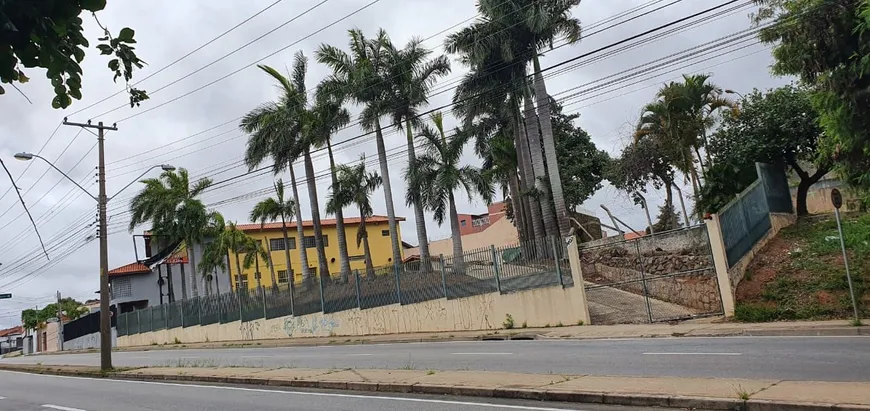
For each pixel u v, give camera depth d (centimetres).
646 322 2044
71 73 317
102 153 2308
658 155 3403
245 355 2419
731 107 2988
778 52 1609
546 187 3247
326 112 3531
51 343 6481
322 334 3081
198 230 4656
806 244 2225
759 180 2484
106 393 1503
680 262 2384
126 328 4794
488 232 5825
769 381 912
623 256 2681
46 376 2277
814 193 3098
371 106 3300
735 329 1670
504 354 1579
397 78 3272
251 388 1349
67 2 280
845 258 1606
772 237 2397
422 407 952
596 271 2805
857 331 1467
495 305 2384
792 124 2619
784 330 1582
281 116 3600
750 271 2108
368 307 2867
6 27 270
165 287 5528
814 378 943
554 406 888
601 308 2292
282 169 3694
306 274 4006
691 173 3127
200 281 5716
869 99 1341
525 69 3209
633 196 3603
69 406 1308
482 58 3061
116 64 356
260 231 6122
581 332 1961
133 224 4603
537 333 2059
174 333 4172
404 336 2548
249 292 3575
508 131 3800
